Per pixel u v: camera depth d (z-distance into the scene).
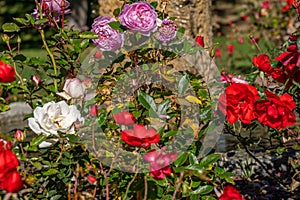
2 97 3.20
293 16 12.98
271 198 4.71
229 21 17.28
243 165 5.23
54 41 3.34
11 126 8.60
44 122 2.80
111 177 3.01
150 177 2.79
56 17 3.35
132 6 2.95
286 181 4.96
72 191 3.28
